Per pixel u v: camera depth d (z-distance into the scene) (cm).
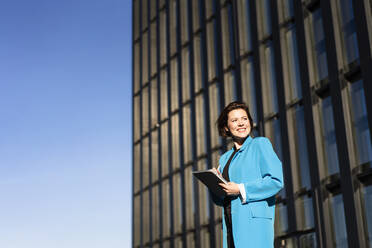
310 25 1372
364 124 1129
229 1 1894
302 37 1365
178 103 2253
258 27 1609
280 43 1466
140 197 2533
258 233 312
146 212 2466
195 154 2012
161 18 2595
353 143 1152
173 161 2216
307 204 1296
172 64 2373
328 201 1209
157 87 2519
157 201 2372
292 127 1388
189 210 2031
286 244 1348
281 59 1450
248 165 331
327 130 1257
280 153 1443
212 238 1794
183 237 2038
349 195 1108
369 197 1083
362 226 1078
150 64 2652
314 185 1234
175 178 2189
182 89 2206
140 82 2764
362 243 1062
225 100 1803
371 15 1121
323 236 1185
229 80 1823
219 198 356
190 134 2125
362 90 1147
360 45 1124
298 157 1356
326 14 1261
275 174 316
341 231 1166
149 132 2533
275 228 1391
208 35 2030
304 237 1285
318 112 1288
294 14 1421
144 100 2683
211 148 1880
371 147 1098
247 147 340
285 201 1372
